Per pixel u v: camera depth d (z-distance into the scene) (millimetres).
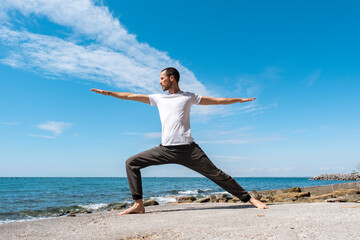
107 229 2562
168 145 3465
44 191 23734
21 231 2539
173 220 2828
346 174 71875
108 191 23031
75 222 2986
